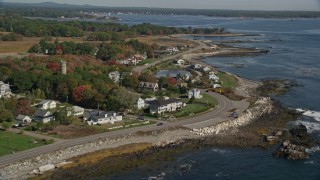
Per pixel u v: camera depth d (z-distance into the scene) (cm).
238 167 11438
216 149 12600
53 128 13838
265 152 12438
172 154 12119
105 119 14550
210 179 10731
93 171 10775
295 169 11319
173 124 14625
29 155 11531
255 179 10775
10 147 12069
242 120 15400
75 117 15075
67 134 13325
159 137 13400
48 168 10794
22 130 13638
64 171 10700
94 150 12138
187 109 16538
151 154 11975
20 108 15225
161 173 10912
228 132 14088
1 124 14075
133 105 16225
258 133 14025
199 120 15238
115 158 11612
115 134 13400
